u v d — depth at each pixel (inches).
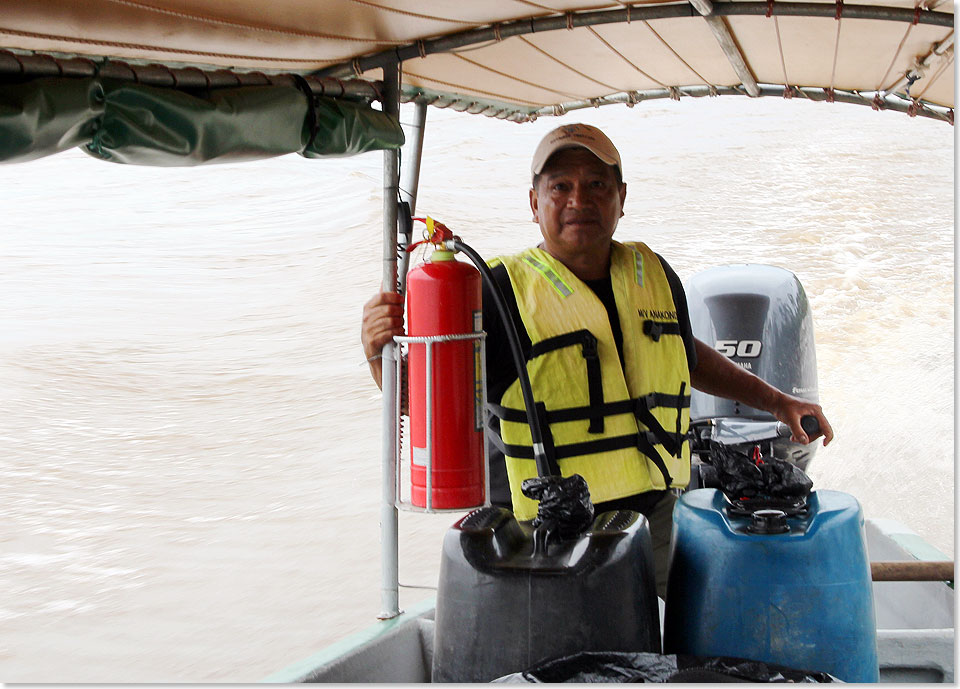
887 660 91.7
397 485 94.6
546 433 87.8
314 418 617.9
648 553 70.1
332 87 98.2
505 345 90.4
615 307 94.6
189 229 1376.7
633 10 98.6
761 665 60.6
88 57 77.2
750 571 65.2
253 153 87.4
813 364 156.3
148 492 480.7
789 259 1167.0
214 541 402.6
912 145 1752.0
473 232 1316.4
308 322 929.5
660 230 1330.0
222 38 86.3
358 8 86.4
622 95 150.1
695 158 1713.8
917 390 674.8
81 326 895.7
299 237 1305.4
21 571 378.6
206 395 684.7
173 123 78.0
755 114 2017.7
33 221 1413.6
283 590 346.3
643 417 90.5
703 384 110.2
